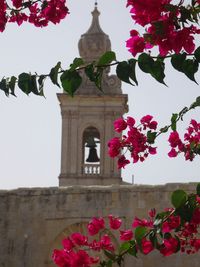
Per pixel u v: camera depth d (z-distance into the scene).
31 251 32.00
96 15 53.44
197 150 13.73
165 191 31.31
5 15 9.78
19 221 32.25
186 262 30.48
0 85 9.50
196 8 8.64
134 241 9.98
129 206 31.47
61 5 9.62
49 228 32.06
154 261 30.52
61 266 9.99
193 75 8.59
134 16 8.55
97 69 9.06
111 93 48.25
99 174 47.06
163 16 8.56
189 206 8.94
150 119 12.65
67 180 47.09
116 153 12.68
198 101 12.30
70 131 48.16
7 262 31.86
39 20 9.78
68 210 31.98
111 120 48.09
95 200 31.84
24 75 9.40
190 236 12.35
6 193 32.47
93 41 51.69
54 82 9.14
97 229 11.43
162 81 8.69
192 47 8.50
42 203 32.28
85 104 48.38
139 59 8.64
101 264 10.08
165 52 8.59
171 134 13.83
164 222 9.54
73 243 10.88
